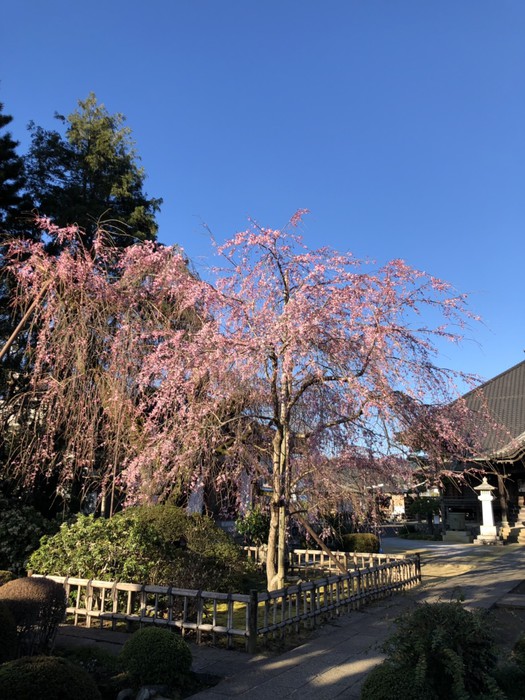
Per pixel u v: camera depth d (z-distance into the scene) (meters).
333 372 7.21
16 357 10.00
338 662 5.18
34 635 4.65
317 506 8.59
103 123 17.11
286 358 6.81
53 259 8.53
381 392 6.83
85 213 13.71
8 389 10.16
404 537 24.50
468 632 4.04
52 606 4.82
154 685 4.26
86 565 6.84
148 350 8.43
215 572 7.61
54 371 8.25
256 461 8.26
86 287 8.38
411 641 3.99
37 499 10.86
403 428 7.41
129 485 8.07
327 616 7.07
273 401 7.57
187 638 5.96
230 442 8.05
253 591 5.66
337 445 8.09
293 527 10.59
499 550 18.17
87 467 9.17
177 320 8.88
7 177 12.90
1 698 3.16
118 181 16.33
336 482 8.39
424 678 3.69
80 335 8.10
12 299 9.49
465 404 8.06
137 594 6.68
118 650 5.39
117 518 7.51
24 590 4.75
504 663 4.34
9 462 9.12
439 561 14.81
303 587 6.50
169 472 7.74
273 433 8.43
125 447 8.26
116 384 7.99
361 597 7.90
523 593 9.37
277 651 5.58
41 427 8.91
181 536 7.92
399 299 7.13
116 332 8.45
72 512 10.70
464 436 8.07
